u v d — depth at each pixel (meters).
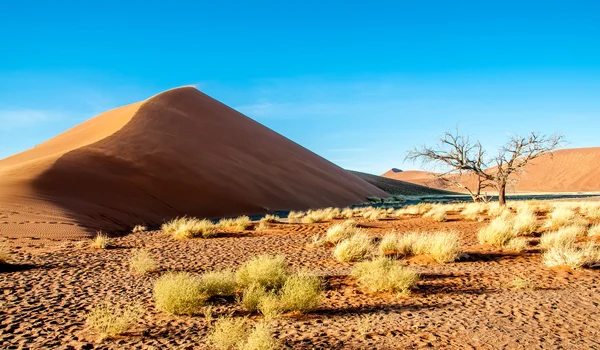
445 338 5.37
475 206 28.84
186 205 34.12
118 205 28.94
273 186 46.00
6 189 25.64
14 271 10.30
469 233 16.97
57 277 9.66
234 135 55.25
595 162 124.50
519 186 129.12
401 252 12.13
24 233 17.77
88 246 15.15
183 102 56.12
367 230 18.53
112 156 36.38
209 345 5.23
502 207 27.19
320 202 49.25
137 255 12.43
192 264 11.41
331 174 66.25
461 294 7.73
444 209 29.05
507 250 12.42
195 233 17.81
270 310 6.52
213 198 36.88
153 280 9.39
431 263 10.91
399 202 65.25
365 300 7.48
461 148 29.50
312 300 6.75
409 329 5.75
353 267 10.68
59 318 6.51
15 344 5.35
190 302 6.72
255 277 8.16
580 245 12.74
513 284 8.35
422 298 7.52
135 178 34.28
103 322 5.88
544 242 12.65
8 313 6.74
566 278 8.87
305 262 11.50
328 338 5.41
